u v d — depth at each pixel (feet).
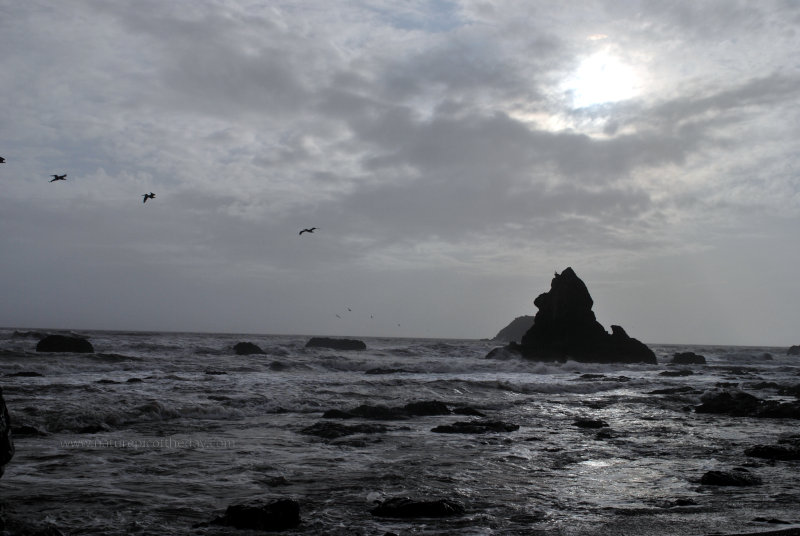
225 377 108.88
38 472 38.50
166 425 59.47
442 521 30.40
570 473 43.37
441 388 102.12
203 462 43.21
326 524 29.58
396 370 151.43
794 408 81.76
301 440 53.72
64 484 35.60
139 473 39.24
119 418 60.85
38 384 83.15
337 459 45.93
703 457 50.65
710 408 87.66
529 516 31.55
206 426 59.67
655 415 82.33
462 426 62.49
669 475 43.04
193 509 31.55
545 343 227.20
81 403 64.39
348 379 111.86
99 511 30.50
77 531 27.35
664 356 333.83
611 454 51.37
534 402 91.86
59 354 136.87
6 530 24.67
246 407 72.28
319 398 81.76
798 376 190.90
